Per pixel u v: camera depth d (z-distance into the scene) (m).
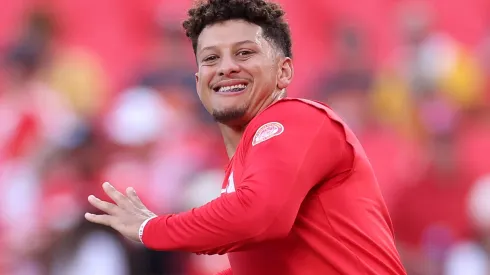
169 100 36.22
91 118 34.81
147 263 25.05
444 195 27.94
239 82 13.19
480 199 28.20
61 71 40.78
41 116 34.19
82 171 27.00
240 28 13.21
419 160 36.09
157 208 27.11
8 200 28.88
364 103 39.06
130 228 12.63
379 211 13.12
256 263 13.00
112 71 44.22
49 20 43.03
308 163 12.16
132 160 29.59
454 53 44.00
